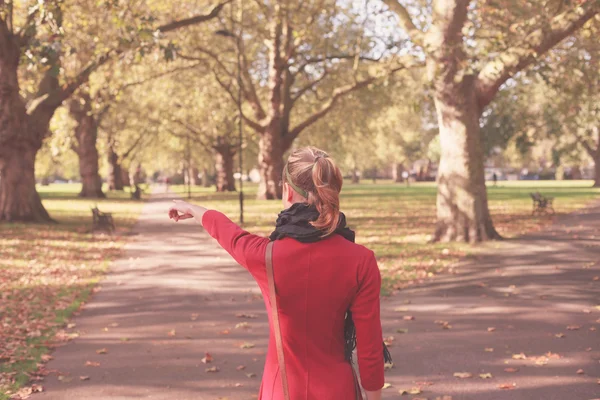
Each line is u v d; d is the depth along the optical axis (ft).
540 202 83.87
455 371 19.99
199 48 105.70
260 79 138.31
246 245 7.56
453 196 55.26
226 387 18.85
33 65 55.16
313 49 115.96
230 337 24.80
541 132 136.98
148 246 58.54
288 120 131.95
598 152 184.96
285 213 7.41
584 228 65.82
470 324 26.30
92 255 51.47
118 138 163.73
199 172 313.53
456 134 54.80
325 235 7.25
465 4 53.06
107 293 34.94
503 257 45.96
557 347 22.45
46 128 79.56
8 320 27.35
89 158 158.51
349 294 7.30
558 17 50.01
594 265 41.45
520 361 20.89
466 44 49.75
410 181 379.96
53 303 31.50
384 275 39.24
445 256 47.06
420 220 80.23
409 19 57.26
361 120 133.59
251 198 146.20
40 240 60.80
